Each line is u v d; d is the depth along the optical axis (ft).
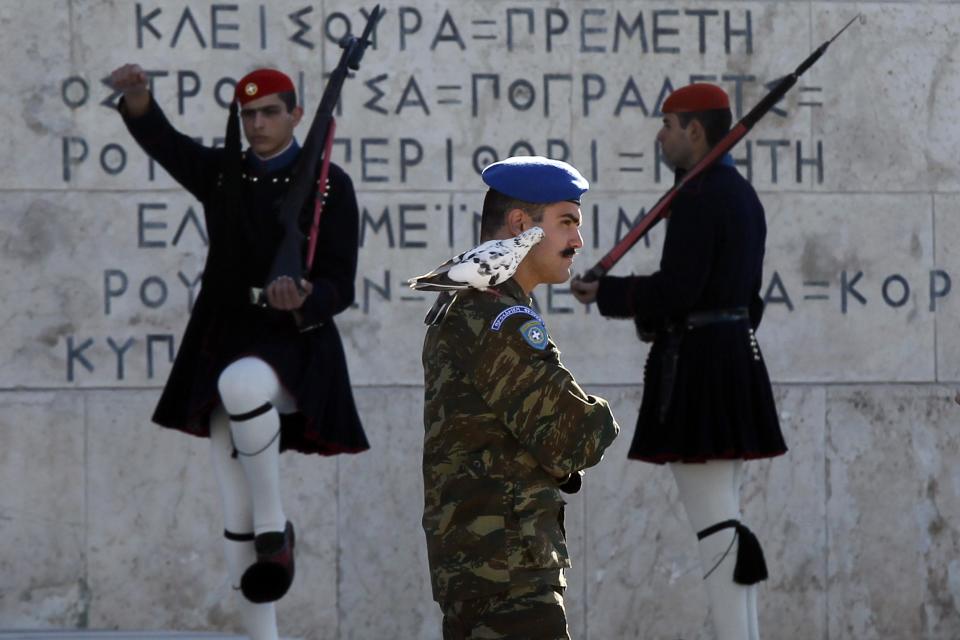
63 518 70.95
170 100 73.05
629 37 75.46
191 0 73.20
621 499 73.77
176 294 72.43
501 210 41.98
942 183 76.84
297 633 71.77
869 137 76.54
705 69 75.87
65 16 72.43
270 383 54.95
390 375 73.31
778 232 75.87
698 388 60.23
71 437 71.05
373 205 73.72
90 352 71.77
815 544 74.79
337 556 72.23
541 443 39.17
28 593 70.54
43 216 71.87
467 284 40.14
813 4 76.48
